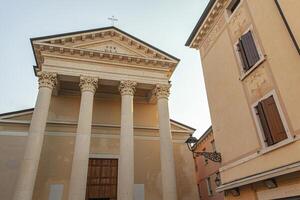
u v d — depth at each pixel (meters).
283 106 9.84
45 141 21.27
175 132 25.69
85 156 17.53
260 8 11.80
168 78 24.00
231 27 14.08
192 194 23.11
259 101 11.16
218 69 15.04
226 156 13.13
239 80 12.79
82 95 20.14
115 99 25.20
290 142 9.23
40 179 19.77
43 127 18.14
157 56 23.89
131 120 20.11
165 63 23.64
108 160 22.20
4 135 20.86
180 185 23.25
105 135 23.02
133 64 22.83
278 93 10.18
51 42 21.14
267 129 10.54
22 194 15.56
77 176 16.75
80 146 17.75
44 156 20.69
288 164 9.05
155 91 22.94
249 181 10.49
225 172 12.88
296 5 9.68
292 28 9.72
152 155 23.55
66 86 23.66
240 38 13.04
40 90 19.41
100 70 21.59
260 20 11.73
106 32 23.36
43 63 20.50
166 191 18.09
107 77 21.52
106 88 24.27
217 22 15.66
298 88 9.28
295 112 9.28
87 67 21.41
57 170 20.44
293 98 9.45
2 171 19.56
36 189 19.33
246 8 12.88
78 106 23.67
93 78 20.89
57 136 21.77
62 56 21.19
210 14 15.84
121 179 17.59
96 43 22.98
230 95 13.49
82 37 22.22
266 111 10.71
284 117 9.72
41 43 20.69
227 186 11.97
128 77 22.09
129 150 18.69
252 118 11.52
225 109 13.80
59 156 21.03
